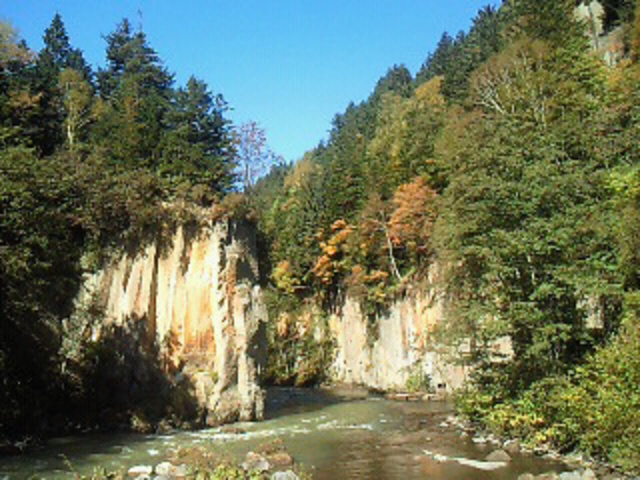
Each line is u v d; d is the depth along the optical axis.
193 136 47.12
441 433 25.89
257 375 35.38
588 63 42.66
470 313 24.09
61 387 28.39
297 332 63.31
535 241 22.08
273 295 62.69
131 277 33.16
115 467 19.77
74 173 32.62
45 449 23.31
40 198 28.69
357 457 21.20
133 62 52.41
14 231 24.09
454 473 18.14
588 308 23.91
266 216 74.31
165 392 31.72
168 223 34.53
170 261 34.22
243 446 23.88
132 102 45.88
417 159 53.72
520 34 48.38
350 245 56.31
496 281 24.34
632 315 19.48
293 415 34.97
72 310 30.70
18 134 35.62
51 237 29.50
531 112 37.25
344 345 61.56
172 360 32.66
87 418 29.31
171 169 38.81
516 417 22.14
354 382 58.00
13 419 25.14
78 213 31.88
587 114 36.12
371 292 53.38
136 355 32.09
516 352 23.77
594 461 17.84
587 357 20.47
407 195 48.56
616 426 16.64
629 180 23.53
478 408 25.61
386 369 51.88
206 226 35.22
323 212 63.41
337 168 64.31
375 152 67.06
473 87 47.31
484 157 25.03
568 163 24.81
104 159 36.81
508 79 44.19
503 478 17.27
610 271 21.80
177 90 48.78
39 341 27.16
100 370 30.84
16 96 38.09
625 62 43.19
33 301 24.62
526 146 24.83
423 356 46.34
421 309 47.06
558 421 20.52
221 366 32.84
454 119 48.50
